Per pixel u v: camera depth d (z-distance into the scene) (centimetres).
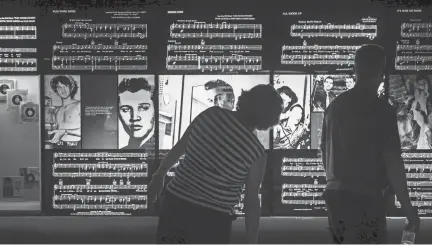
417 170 580
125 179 588
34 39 584
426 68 579
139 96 584
